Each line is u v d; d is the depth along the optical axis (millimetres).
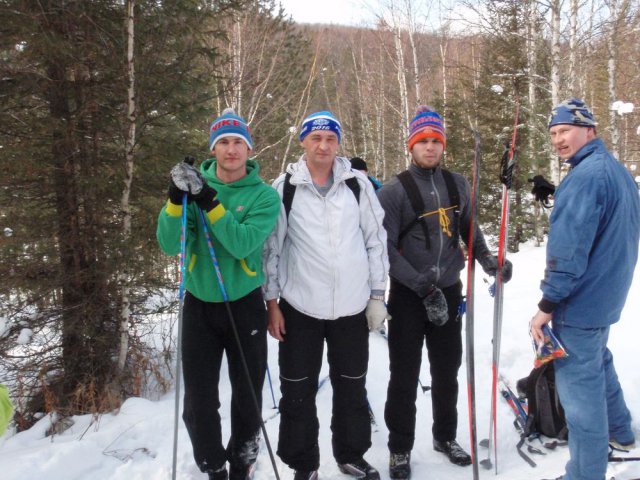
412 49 13664
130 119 3990
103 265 4043
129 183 4062
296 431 2434
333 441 2607
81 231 4160
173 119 4465
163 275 4566
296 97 14016
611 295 2129
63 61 3801
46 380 4148
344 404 2504
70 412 3873
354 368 2457
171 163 4266
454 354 2723
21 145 3875
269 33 12094
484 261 2697
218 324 2334
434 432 2844
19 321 4117
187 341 2352
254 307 2381
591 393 2180
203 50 4309
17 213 4023
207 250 2312
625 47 11023
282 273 2447
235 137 2305
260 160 9516
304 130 2359
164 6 4027
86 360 4172
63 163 4004
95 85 3959
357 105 20734
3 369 4223
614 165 2131
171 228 2162
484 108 12438
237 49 10742
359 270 2375
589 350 2172
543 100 10727
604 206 2051
